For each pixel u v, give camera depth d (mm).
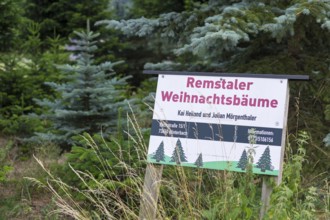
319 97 6398
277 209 3646
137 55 12766
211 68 7254
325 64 6453
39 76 9477
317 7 5438
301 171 5684
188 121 4340
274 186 3949
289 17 5363
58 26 12180
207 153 4223
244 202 3816
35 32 10414
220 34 5289
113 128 7105
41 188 5953
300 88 6348
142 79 12758
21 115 8836
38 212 5379
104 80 7520
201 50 5855
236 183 4875
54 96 9750
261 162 4023
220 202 3988
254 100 4199
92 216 4852
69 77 7262
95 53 12078
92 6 12305
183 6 11211
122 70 12227
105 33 12141
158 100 4473
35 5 12320
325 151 5887
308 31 6469
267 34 6633
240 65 6746
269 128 4102
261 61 6590
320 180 5652
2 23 9508
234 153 4137
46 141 7395
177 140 4324
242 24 5562
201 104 4348
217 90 4332
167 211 4676
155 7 11750
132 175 4887
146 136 5688
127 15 13094
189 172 5234
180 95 4426
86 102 7180
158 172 4434
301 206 4211
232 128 4199
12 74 9102
